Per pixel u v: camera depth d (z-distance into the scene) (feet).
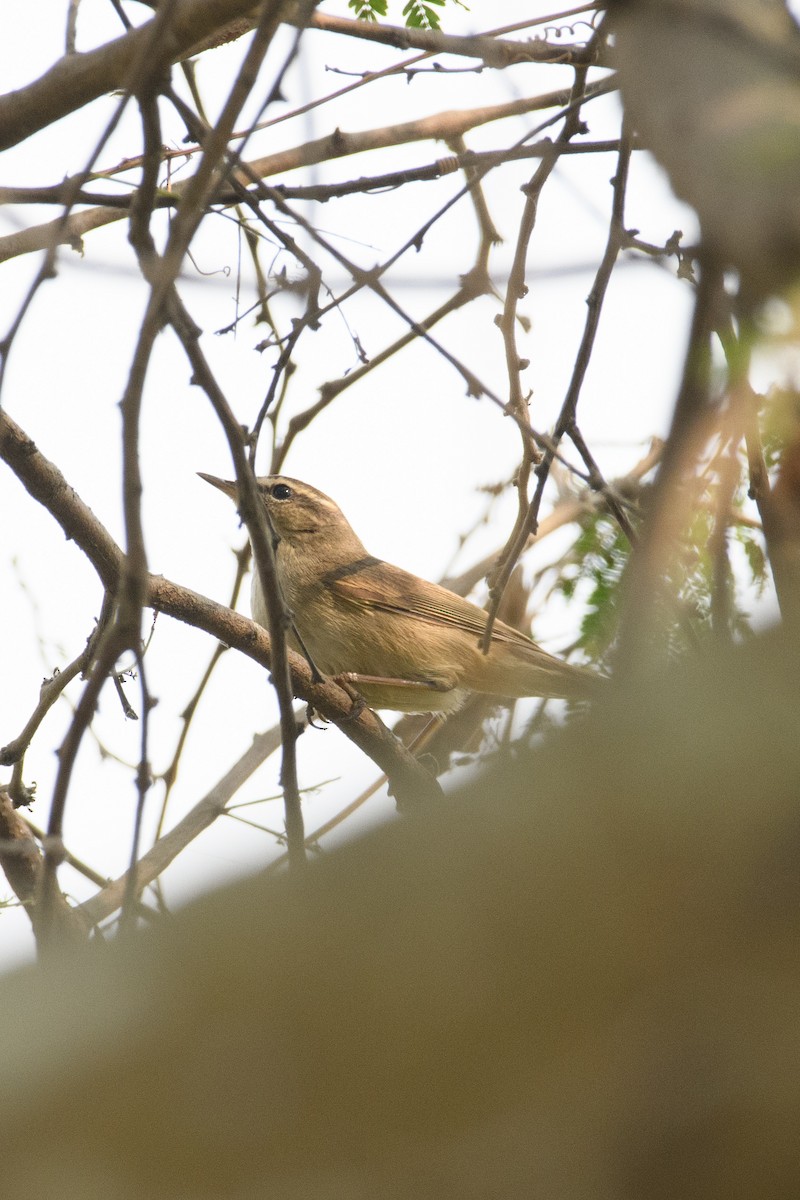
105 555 29.53
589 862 11.02
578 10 27.76
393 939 11.34
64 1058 11.76
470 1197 10.86
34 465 28.09
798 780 10.63
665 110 12.03
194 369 23.35
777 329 12.40
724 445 19.99
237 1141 11.27
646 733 11.30
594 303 26.22
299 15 20.71
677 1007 10.69
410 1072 11.10
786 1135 10.37
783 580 18.70
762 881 10.60
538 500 28.04
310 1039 11.35
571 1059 10.89
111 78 23.38
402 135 32.30
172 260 20.42
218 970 11.76
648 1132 10.64
